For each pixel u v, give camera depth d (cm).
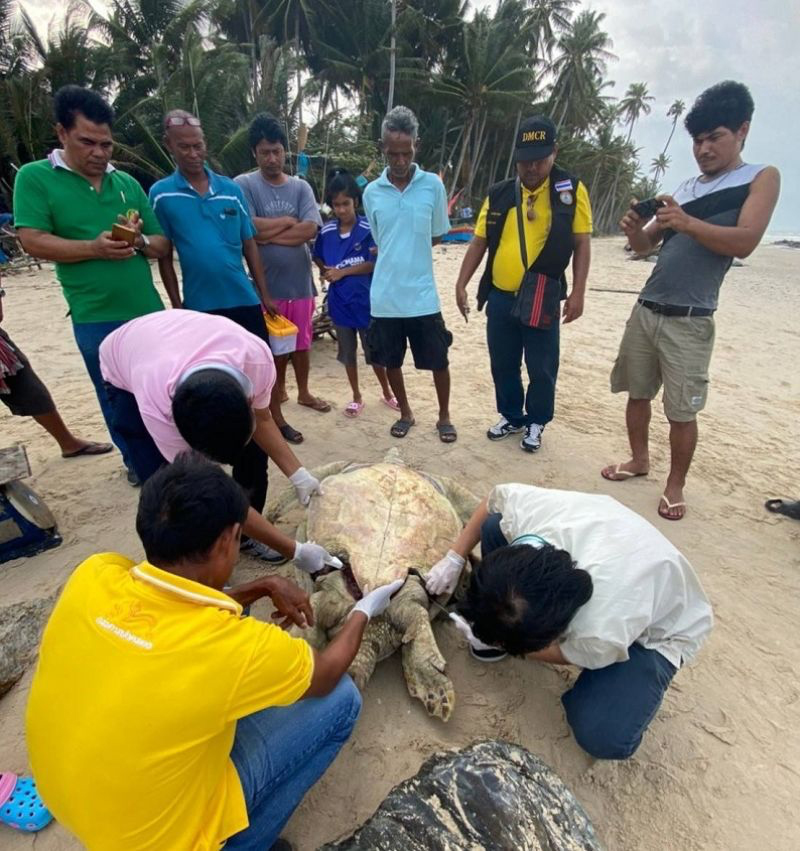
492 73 2738
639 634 192
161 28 2117
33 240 304
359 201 466
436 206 402
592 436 469
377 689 245
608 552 197
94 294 324
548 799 179
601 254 2111
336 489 297
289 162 1919
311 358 649
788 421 527
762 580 311
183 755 130
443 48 2978
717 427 507
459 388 567
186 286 372
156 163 1878
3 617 257
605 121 4241
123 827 132
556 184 363
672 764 217
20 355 365
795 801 205
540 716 235
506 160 3628
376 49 2544
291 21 2623
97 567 145
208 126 1828
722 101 297
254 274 414
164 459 282
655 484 400
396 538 268
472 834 163
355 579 254
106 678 128
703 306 321
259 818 167
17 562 308
